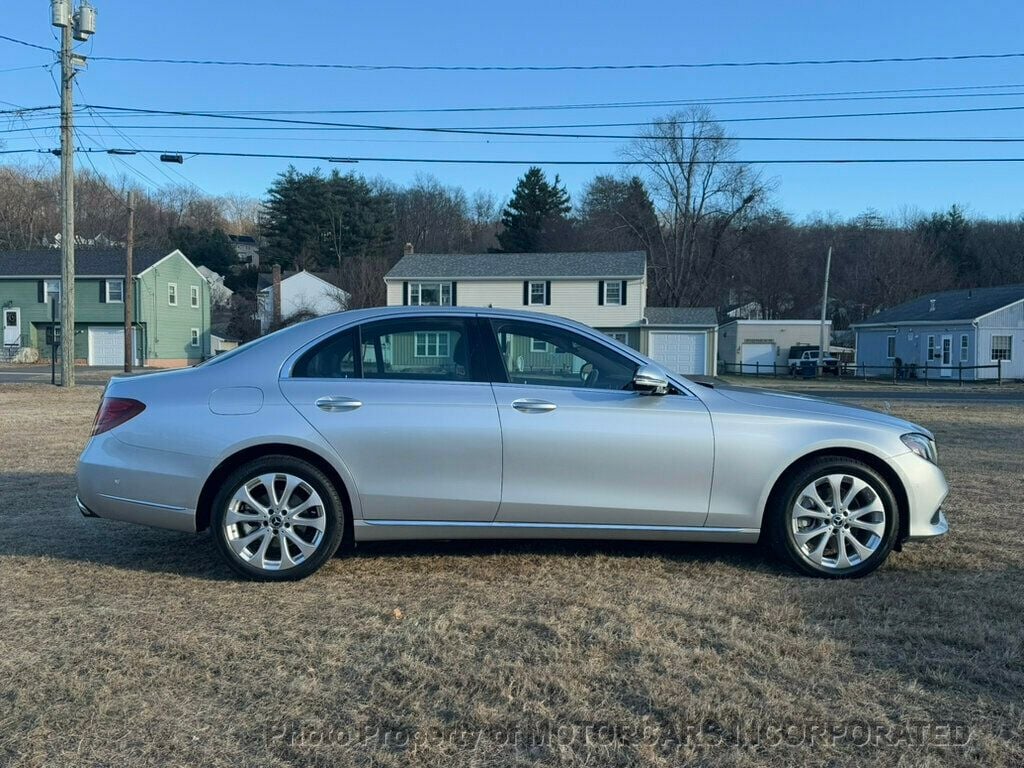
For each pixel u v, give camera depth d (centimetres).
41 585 462
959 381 3859
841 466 477
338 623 402
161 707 316
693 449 471
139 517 473
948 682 339
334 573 485
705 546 548
